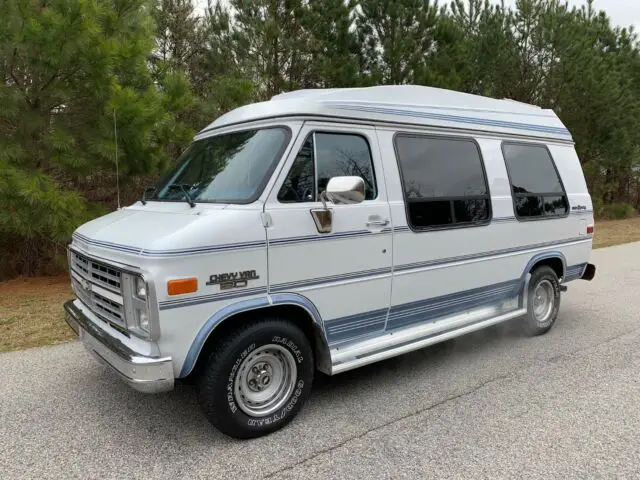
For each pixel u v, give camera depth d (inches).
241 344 142.7
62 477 131.8
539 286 239.8
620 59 843.4
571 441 144.6
